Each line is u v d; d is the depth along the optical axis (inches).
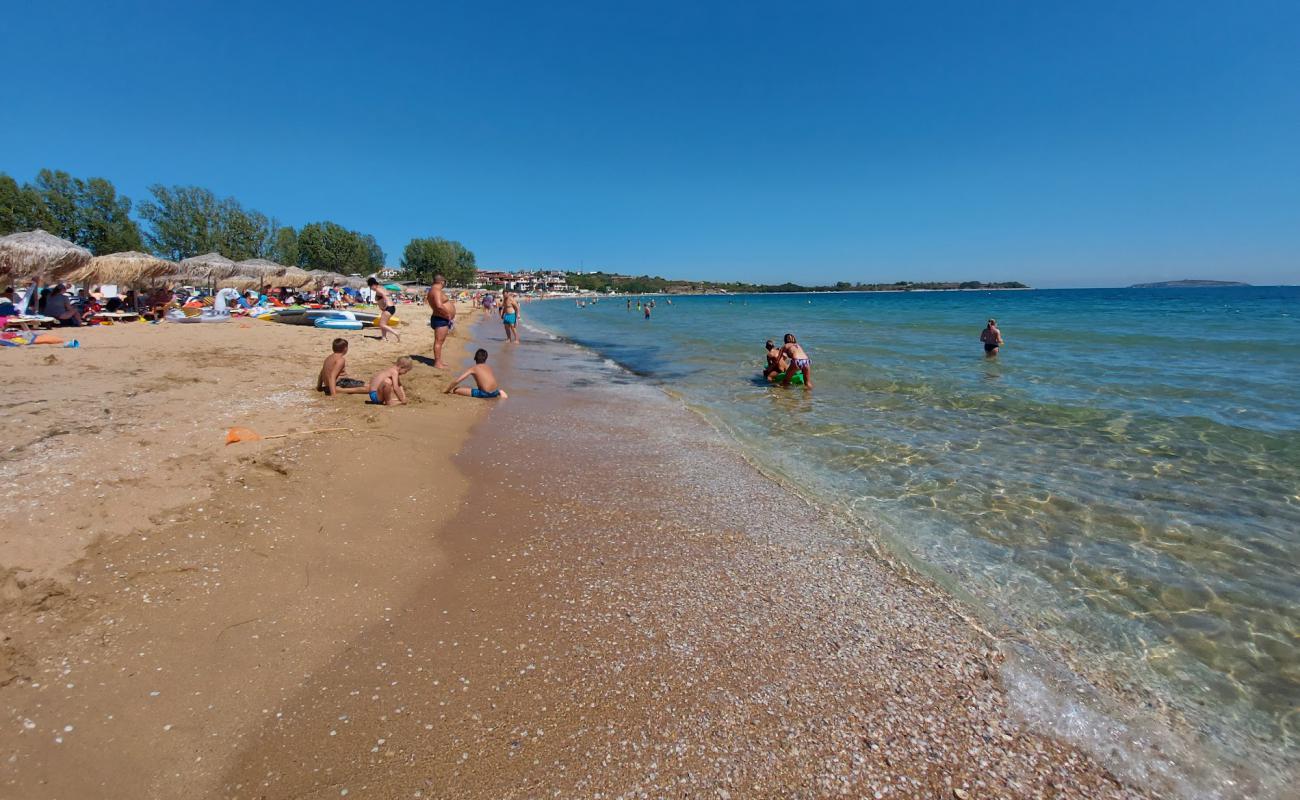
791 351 501.4
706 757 106.7
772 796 99.2
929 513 225.0
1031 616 157.4
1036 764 108.7
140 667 116.7
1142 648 144.3
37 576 135.5
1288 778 107.7
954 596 166.9
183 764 98.6
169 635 126.5
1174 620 155.5
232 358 444.1
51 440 212.1
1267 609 159.8
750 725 115.0
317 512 189.2
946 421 368.2
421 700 117.7
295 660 126.1
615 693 122.4
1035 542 200.4
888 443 321.1
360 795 95.7
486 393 419.8
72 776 93.1
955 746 112.0
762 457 296.4
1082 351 704.4
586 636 142.1
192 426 248.2
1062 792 102.8
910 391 466.9
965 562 186.7
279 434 250.7
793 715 118.3
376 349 594.6
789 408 414.6
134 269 842.8
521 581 167.3
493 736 109.5
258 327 689.0
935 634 148.2
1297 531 205.0
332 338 631.8
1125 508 227.9
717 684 126.6
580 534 200.4
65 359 386.0
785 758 107.3
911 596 166.1
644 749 108.0
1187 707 125.1
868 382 510.0
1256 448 296.4
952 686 129.1
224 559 155.9
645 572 175.3
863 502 236.2
